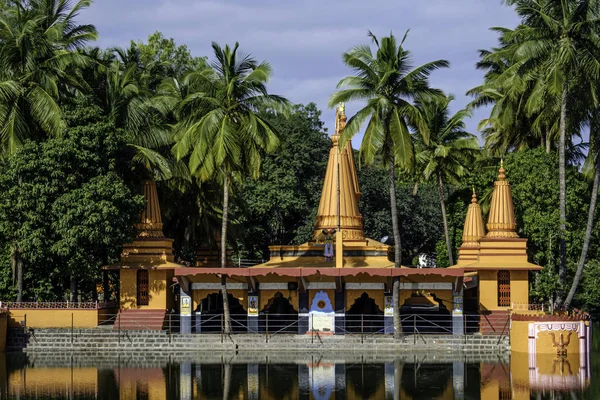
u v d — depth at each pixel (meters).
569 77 42.75
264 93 43.78
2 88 42.84
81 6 47.88
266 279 44.41
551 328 39.09
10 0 55.09
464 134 53.69
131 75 49.66
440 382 32.53
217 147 41.97
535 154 49.97
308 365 37.28
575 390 30.48
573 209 49.75
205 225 55.31
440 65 41.06
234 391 30.97
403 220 73.12
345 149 51.12
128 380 33.53
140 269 45.44
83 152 42.78
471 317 46.72
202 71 44.22
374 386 31.78
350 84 41.88
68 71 47.38
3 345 42.47
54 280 48.53
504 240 44.81
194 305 44.50
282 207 64.56
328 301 44.00
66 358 40.28
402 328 44.66
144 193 46.88
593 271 50.28
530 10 43.44
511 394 29.84
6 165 44.12
